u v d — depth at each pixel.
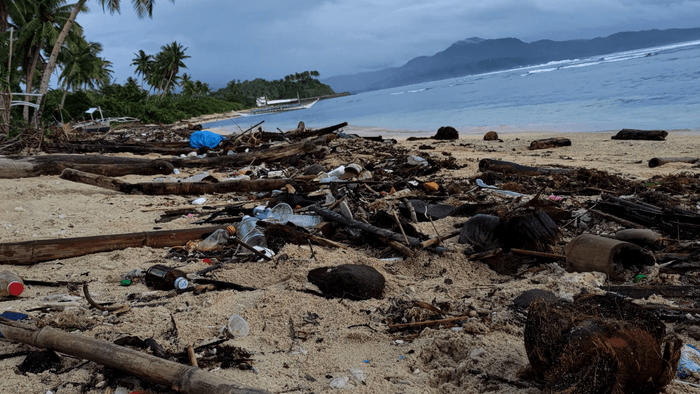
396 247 5.53
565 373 2.49
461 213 6.99
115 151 16.72
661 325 2.62
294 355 3.41
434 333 3.62
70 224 7.39
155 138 24.12
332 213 6.54
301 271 4.93
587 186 8.75
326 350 3.47
